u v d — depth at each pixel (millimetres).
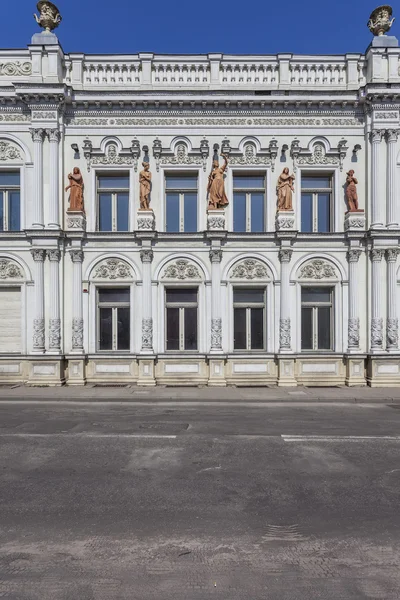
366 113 15297
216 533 4496
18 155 15328
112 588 3551
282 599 3410
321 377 15172
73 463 6758
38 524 4695
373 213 15133
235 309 15547
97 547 4207
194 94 15180
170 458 7027
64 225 15336
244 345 15516
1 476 6184
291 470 6477
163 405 11930
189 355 14992
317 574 3770
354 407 11703
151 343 15031
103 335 15531
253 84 15391
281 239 15070
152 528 4605
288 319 15109
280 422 9734
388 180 15141
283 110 15391
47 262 15016
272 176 15406
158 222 15344
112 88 15164
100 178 15656
